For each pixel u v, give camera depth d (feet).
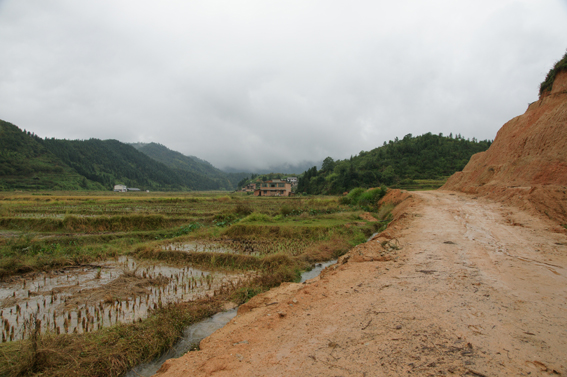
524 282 20.49
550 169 69.10
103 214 86.63
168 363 14.97
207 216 90.17
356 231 63.98
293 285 28.96
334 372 11.37
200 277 37.65
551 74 105.50
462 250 30.14
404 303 17.58
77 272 39.47
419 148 314.14
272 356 13.32
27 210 91.97
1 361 18.29
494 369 10.68
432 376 10.48
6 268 38.37
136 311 26.61
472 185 107.45
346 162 357.41
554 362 10.97
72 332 22.56
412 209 68.33
